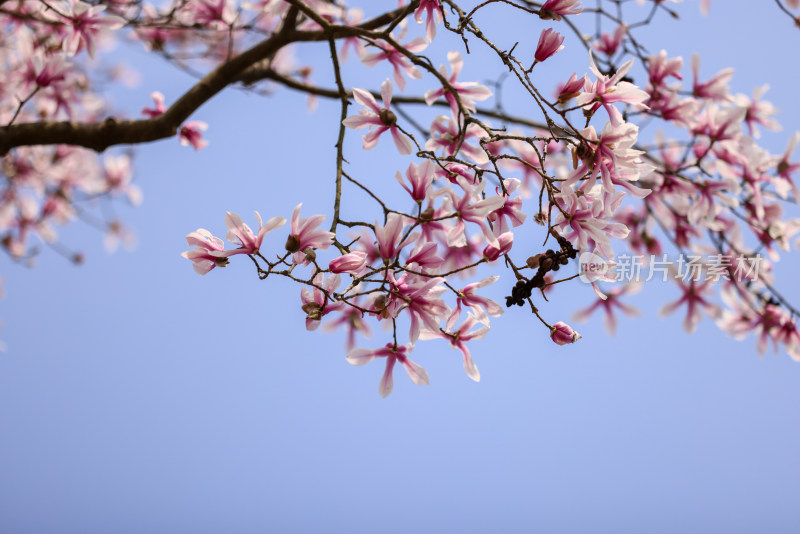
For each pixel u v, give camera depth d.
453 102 2.88
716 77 4.30
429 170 2.44
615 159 2.29
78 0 3.21
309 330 2.41
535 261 2.42
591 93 2.32
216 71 3.94
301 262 2.31
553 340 2.46
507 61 2.46
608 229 2.36
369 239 2.58
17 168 5.73
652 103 4.30
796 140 4.35
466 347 2.62
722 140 4.29
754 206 4.60
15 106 5.00
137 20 4.02
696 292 4.62
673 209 4.81
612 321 4.35
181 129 4.16
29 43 3.85
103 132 3.78
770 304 4.71
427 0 2.72
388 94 2.60
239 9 4.16
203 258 2.27
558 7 2.44
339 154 2.59
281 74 4.62
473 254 3.61
